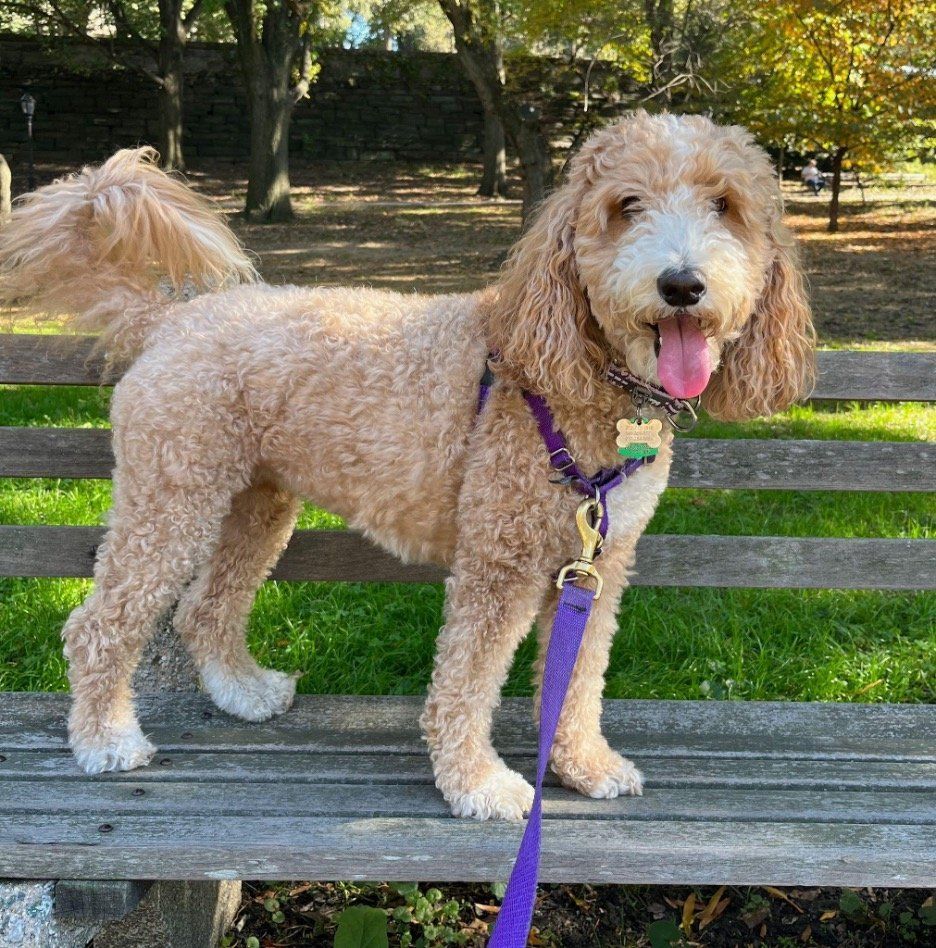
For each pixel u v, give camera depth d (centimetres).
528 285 87
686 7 417
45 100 920
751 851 83
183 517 93
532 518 88
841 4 439
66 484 180
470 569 90
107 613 95
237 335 94
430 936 100
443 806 90
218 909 101
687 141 85
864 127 521
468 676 91
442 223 673
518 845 83
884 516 168
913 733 104
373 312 94
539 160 453
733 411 94
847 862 82
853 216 670
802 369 94
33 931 81
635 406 89
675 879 83
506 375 89
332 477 94
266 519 109
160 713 107
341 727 104
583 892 109
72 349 112
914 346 312
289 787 93
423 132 988
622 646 133
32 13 786
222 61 933
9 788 91
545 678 83
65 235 99
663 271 78
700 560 116
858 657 131
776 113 510
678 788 94
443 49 1152
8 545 114
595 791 92
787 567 115
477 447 89
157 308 100
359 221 683
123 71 922
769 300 91
